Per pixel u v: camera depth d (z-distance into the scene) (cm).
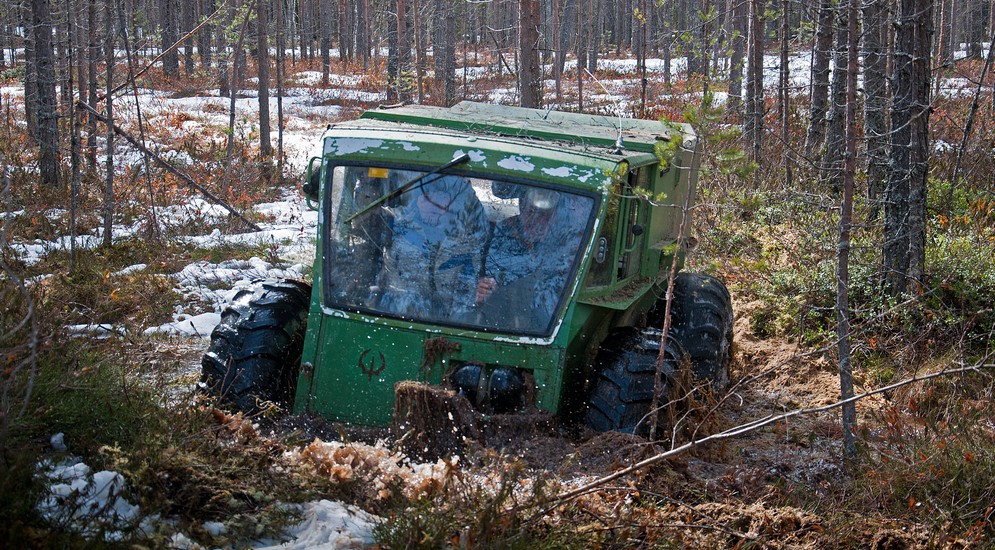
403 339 516
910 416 689
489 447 489
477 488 433
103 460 412
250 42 3556
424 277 524
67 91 1727
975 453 572
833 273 923
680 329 667
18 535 333
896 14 868
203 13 4044
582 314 521
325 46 4062
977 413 659
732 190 1163
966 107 1895
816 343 854
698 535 455
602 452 494
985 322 808
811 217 1091
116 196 1429
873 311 837
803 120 1923
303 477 433
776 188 1262
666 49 2756
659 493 486
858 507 531
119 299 857
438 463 474
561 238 518
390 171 532
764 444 638
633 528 436
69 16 1217
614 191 524
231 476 423
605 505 457
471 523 404
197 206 1466
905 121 856
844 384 591
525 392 510
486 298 517
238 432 463
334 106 3381
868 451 605
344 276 530
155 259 1068
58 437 423
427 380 511
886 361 795
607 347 560
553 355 507
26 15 1919
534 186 521
